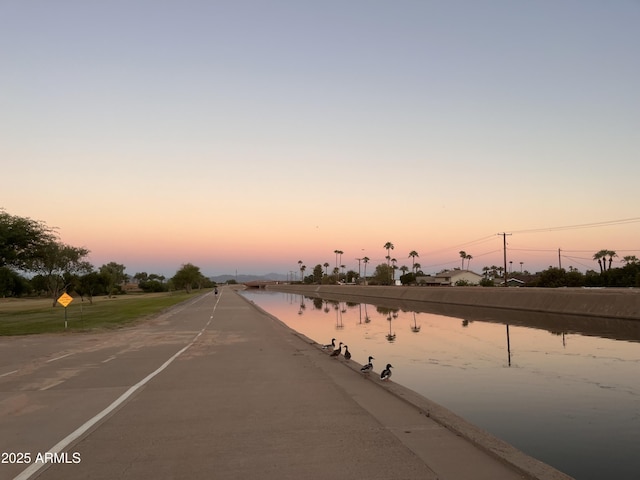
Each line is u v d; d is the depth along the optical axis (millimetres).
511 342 27281
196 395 10352
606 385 15766
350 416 8445
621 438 10203
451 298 75062
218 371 13641
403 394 10148
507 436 10383
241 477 5594
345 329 35594
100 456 6410
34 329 28469
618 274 79312
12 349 19406
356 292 122125
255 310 49781
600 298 46688
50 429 7781
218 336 24250
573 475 8109
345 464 5992
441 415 8273
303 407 9172
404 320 44344
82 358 16609
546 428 10977
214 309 51125
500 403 13281
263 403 9539
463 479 5484
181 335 24828
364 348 24531
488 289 67000
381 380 11742
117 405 9461
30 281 111250
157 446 6801
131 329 28656
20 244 39719
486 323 40625
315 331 34000
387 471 5742
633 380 16562
